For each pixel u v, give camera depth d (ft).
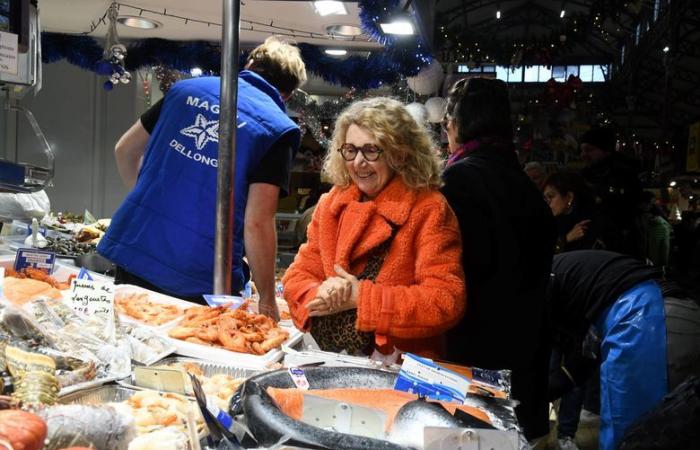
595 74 57.31
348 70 15.30
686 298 9.23
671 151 36.06
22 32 6.03
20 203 12.92
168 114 8.70
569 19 24.20
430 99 16.14
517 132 26.37
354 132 6.25
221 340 6.17
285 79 9.36
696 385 7.89
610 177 14.28
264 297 8.55
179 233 8.21
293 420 3.30
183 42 16.57
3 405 3.09
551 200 14.10
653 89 48.11
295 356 5.83
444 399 4.01
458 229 6.40
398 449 3.10
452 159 7.85
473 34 24.59
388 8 11.10
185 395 4.48
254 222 8.36
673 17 24.97
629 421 8.82
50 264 8.07
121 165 9.53
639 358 8.79
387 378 4.44
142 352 5.61
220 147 7.15
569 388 10.41
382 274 6.15
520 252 7.15
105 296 5.88
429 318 5.81
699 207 36.17
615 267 9.48
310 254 6.77
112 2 13.58
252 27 14.85
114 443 3.19
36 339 4.77
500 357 7.11
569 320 9.84
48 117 21.35
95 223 15.20
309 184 18.81
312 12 13.30
